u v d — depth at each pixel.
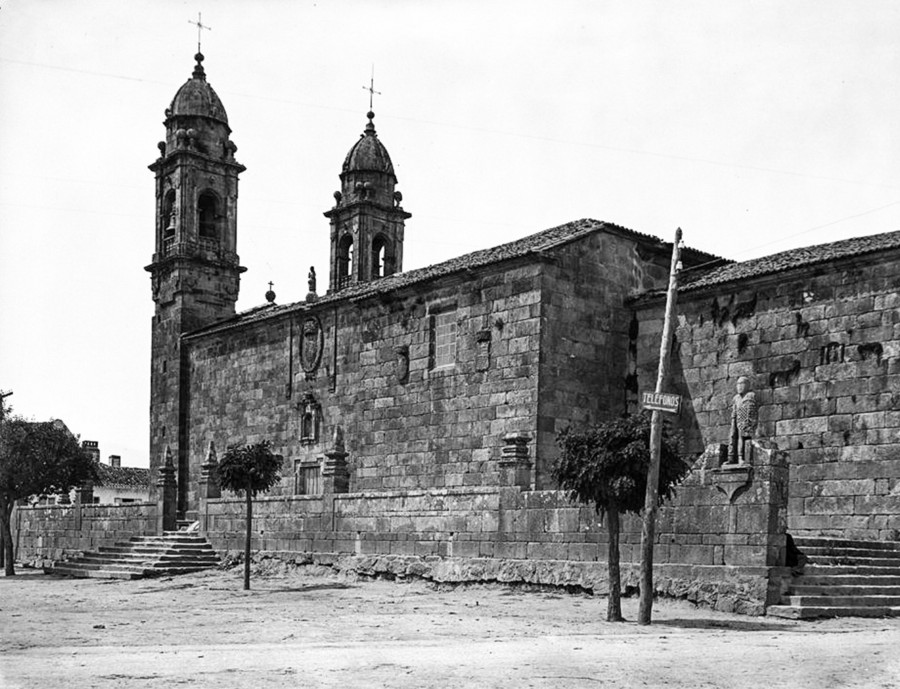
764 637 20.33
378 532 36.12
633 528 28.00
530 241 39.81
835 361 32.03
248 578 34.72
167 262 54.97
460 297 39.78
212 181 56.19
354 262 60.53
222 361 51.97
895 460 30.22
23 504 58.91
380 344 43.12
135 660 17.30
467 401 38.91
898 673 15.79
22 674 15.65
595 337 38.03
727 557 25.44
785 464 25.23
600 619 23.97
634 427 23.58
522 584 30.72
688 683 14.90
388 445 42.09
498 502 32.09
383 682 14.84
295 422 47.16
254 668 16.17
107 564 44.25
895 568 27.05
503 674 15.59
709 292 35.81
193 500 52.44
